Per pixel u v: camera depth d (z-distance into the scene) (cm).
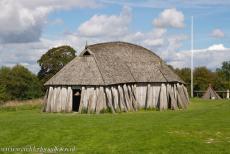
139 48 7025
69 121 4200
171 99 6406
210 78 11369
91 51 6081
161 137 3316
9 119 4569
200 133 3516
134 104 6162
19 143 3181
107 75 5862
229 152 2855
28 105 6538
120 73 6153
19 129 3659
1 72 11131
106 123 4056
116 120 4331
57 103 5825
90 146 3067
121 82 5981
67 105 5769
